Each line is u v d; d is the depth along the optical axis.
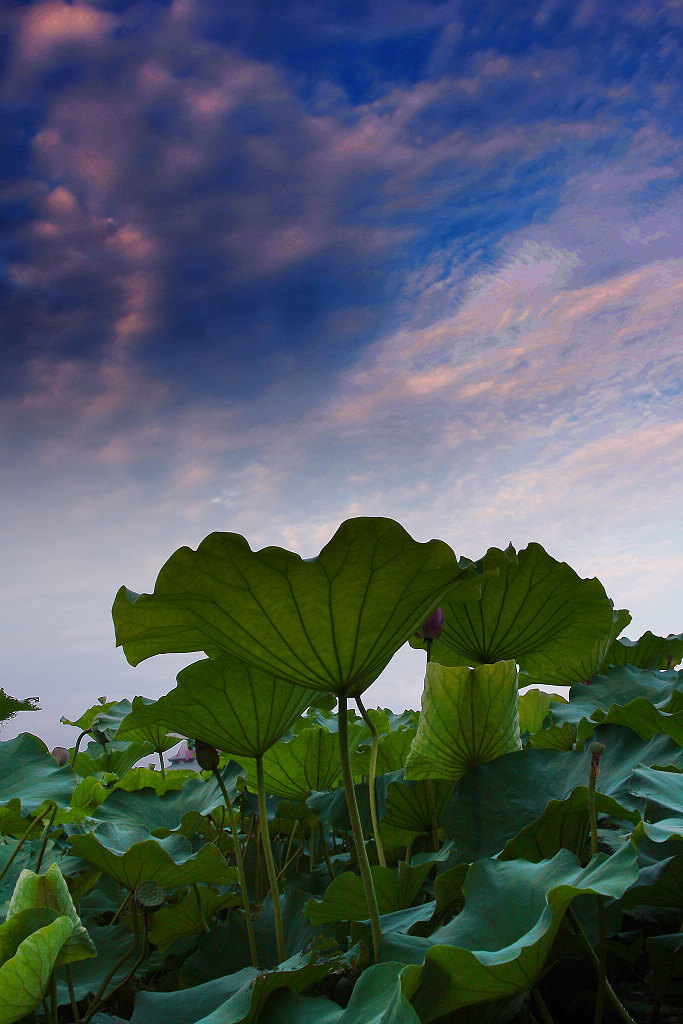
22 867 2.29
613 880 1.25
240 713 1.98
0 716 2.28
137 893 1.97
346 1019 1.22
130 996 2.13
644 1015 1.71
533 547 2.67
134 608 1.56
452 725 2.28
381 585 1.46
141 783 3.47
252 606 1.48
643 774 1.89
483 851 1.97
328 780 2.78
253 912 2.32
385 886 1.85
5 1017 1.33
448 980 1.23
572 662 3.16
